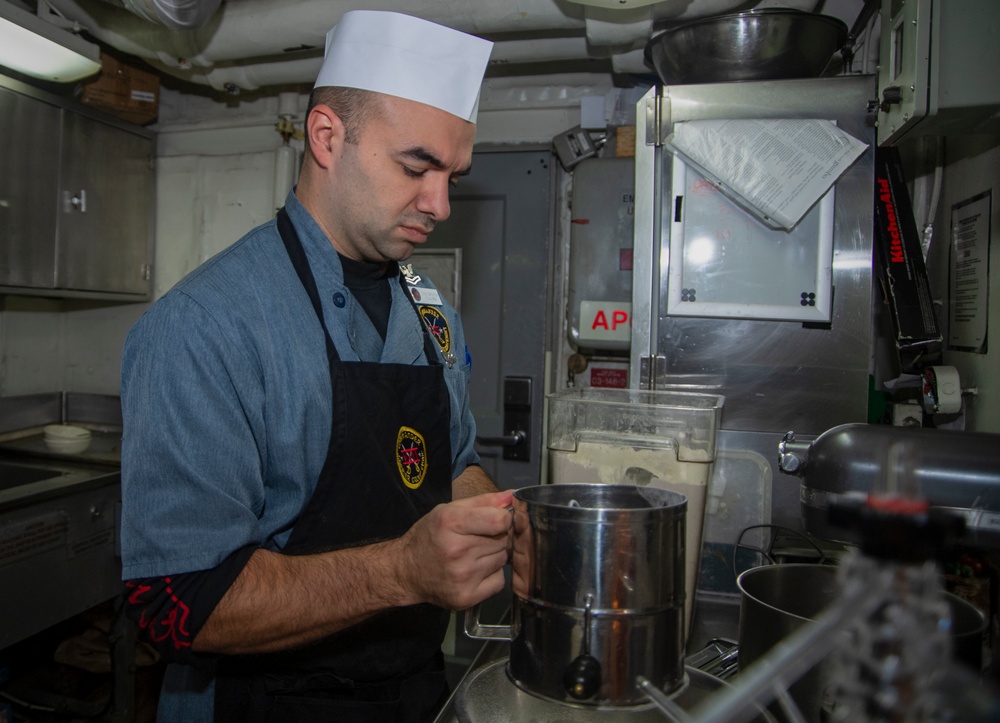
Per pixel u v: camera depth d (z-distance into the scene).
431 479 1.00
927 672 0.36
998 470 0.72
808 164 1.43
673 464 0.96
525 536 0.60
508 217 2.43
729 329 1.50
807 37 1.45
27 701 2.14
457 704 0.70
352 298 0.96
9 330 2.58
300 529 0.89
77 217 2.36
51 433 2.33
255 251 0.92
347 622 0.79
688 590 0.96
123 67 2.45
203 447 0.79
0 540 1.71
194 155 2.69
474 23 1.82
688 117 1.49
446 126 0.88
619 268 2.19
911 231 1.50
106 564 2.04
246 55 2.05
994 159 1.38
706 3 1.72
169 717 0.95
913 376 1.58
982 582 1.06
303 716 0.88
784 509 1.45
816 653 0.40
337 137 0.90
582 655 0.55
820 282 1.45
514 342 2.43
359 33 0.88
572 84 2.38
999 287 1.35
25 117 2.15
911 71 1.18
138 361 0.82
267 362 0.85
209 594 0.75
